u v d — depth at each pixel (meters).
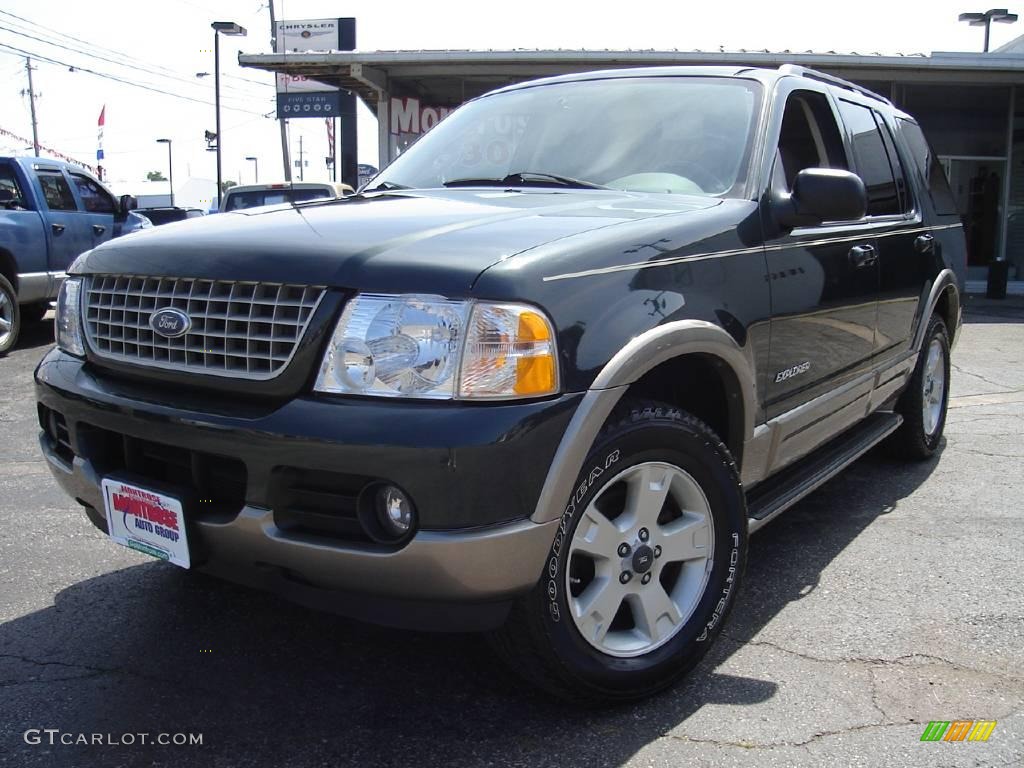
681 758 2.27
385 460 1.98
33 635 2.92
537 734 2.37
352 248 2.20
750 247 2.82
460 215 2.53
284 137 28.08
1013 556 3.66
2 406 6.60
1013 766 2.24
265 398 2.17
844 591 3.32
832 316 3.35
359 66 15.36
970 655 2.83
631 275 2.34
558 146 3.39
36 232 9.48
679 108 3.36
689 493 2.57
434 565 2.01
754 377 2.80
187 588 3.29
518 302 2.06
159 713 2.46
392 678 2.66
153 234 2.63
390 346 2.04
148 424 2.28
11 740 2.32
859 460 5.11
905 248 4.18
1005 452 5.28
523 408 2.04
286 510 2.14
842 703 2.54
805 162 3.55
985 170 17.47
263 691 2.58
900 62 15.24
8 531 3.89
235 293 2.24
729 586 2.69
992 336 10.84
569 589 2.27
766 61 14.89
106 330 2.54
